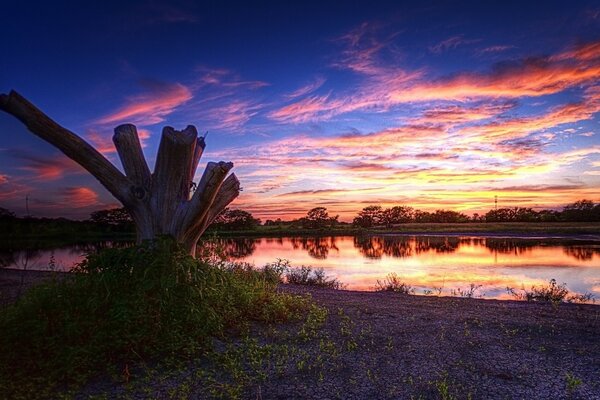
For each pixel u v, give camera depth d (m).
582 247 32.94
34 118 7.27
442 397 5.00
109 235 52.66
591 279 16.14
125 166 8.36
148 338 6.14
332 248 35.81
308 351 6.55
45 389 5.05
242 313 8.06
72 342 5.92
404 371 5.79
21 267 20.05
